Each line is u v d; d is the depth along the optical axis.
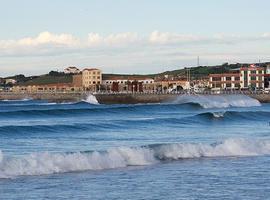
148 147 39.94
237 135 64.06
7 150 45.50
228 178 31.95
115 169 35.03
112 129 75.00
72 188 28.56
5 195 26.58
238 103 180.62
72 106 165.25
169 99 192.62
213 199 26.16
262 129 77.00
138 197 26.56
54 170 33.34
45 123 84.81
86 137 60.75
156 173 33.69
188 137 60.84
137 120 89.81
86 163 35.16
